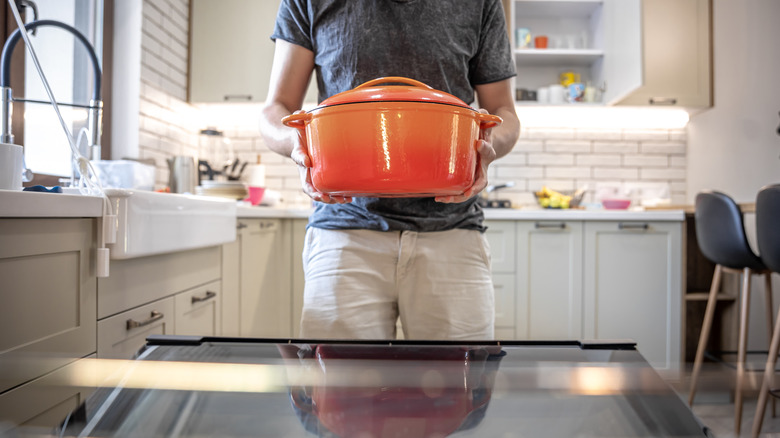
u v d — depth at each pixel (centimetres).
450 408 39
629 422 36
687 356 341
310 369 47
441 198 75
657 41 330
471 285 108
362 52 103
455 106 65
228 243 215
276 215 284
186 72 321
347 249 105
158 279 153
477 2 107
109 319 125
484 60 112
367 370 47
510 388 43
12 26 196
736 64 345
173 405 39
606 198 342
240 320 238
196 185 284
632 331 292
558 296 292
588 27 362
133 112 263
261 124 105
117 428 36
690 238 346
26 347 92
